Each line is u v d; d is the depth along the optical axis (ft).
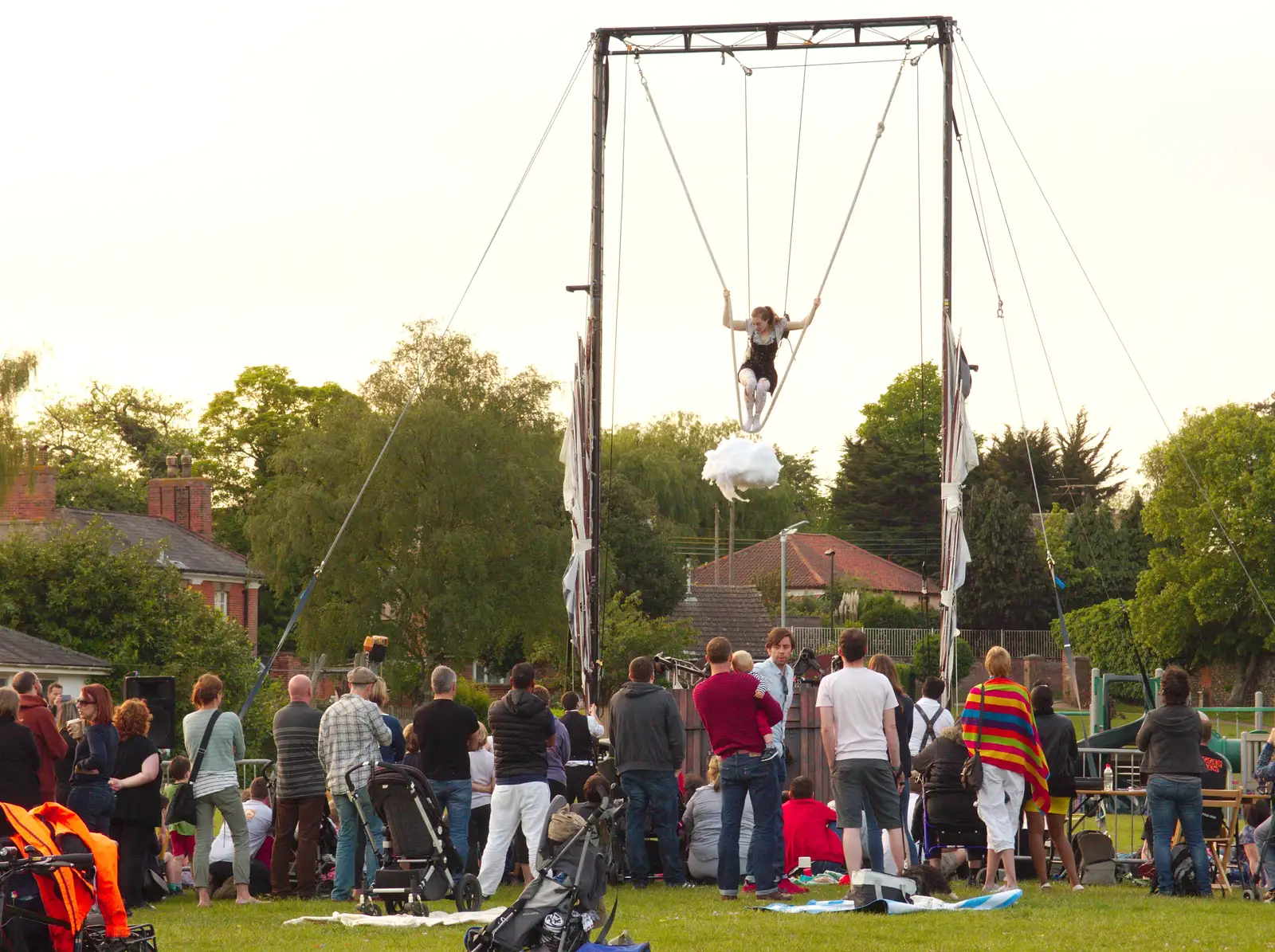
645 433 525.75
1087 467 433.48
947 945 49.49
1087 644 349.61
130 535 306.14
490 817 68.90
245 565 331.77
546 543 287.69
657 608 352.08
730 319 93.56
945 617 98.99
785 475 566.36
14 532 227.81
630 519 354.74
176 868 71.51
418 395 289.94
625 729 69.05
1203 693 347.77
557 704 180.75
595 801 52.80
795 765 90.63
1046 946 49.49
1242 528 332.60
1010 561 389.19
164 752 75.46
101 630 217.15
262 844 72.49
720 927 53.93
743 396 92.84
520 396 299.17
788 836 73.61
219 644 225.97
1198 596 333.83
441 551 281.33
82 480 421.59
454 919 57.26
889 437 485.97
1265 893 66.13
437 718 64.34
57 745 63.21
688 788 78.28
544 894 45.11
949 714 81.05
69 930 42.80
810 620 365.61
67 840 44.39
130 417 484.74
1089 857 72.02
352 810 65.10
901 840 61.82
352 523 284.20
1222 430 335.88
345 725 65.00
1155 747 67.00
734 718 64.03
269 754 225.35
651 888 68.08
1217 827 74.23
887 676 67.31
